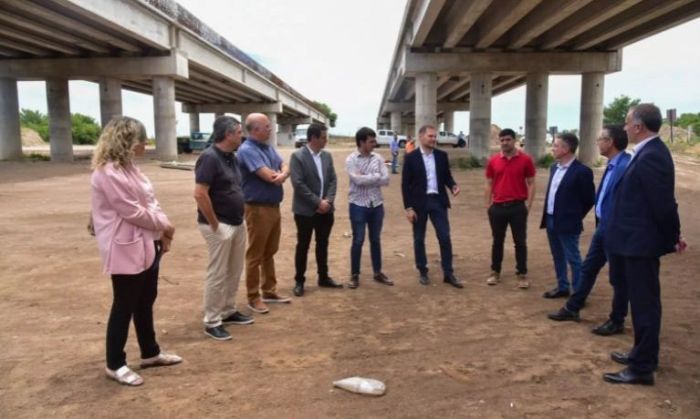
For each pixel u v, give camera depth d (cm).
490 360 466
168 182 2139
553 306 618
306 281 731
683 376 434
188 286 698
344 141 9175
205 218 505
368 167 694
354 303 631
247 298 614
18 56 3180
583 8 2158
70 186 1923
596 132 2908
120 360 425
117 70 3111
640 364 416
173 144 3225
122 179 391
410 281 729
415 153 702
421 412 378
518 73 2950
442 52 2788
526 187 688
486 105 2894
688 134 5047
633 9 2123
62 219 1222
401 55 3478
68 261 825
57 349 491
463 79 4178
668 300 630
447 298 650
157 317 579
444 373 440
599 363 459
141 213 397
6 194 1684
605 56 2775
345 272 778
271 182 578
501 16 2162
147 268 411
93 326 550
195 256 868
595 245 544
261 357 473
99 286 693
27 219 1221
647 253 406
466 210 1398
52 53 3159
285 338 519
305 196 642
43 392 408
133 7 2530
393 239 1023
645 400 394
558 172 632
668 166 402
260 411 379
